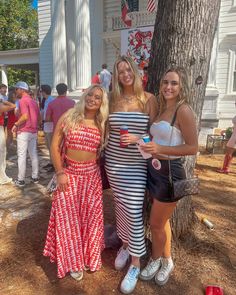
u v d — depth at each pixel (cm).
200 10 286
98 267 284
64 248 272
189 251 322
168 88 236
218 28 1155
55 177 286
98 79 1043
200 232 354
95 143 265
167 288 276
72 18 1375
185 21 286
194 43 290
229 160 656
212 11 294
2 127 561
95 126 265
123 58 259
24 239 360
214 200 486
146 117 258
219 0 305
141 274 281
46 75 1611
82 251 280
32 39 3269
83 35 1241
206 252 322
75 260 274
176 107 236
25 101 538
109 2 1372
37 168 582
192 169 314
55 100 580
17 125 539
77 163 267
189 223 350
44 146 970
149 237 317
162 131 239
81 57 1252
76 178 269
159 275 278
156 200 250
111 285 279
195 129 233
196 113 306
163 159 239
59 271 271
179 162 244
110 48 1406
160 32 300
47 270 302
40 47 1598
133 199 259
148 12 1212
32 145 566
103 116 262
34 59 1897
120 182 262
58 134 271
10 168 696
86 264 285
